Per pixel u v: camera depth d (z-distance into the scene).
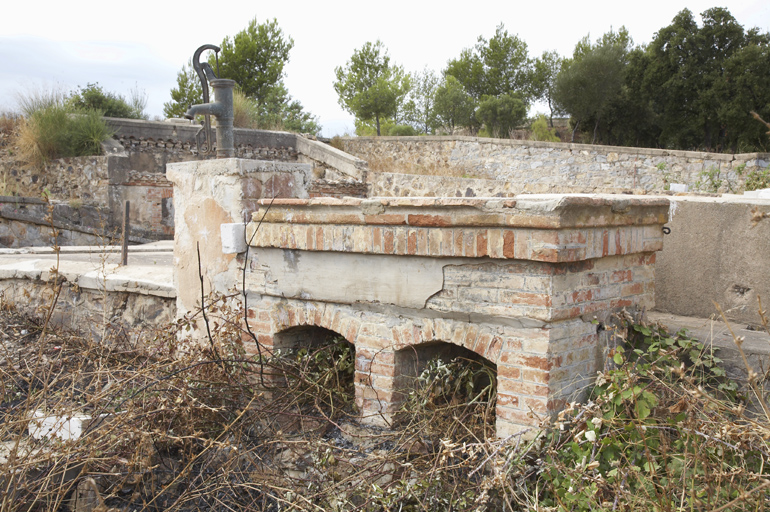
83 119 17.03
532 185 19.64
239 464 3.48
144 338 5.50
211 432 3.82
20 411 3.84
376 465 3.25
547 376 3.06
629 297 3.64
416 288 3.52
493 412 3.56
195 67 5.48
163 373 4.05
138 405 3.87
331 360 4.27
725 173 16.84
